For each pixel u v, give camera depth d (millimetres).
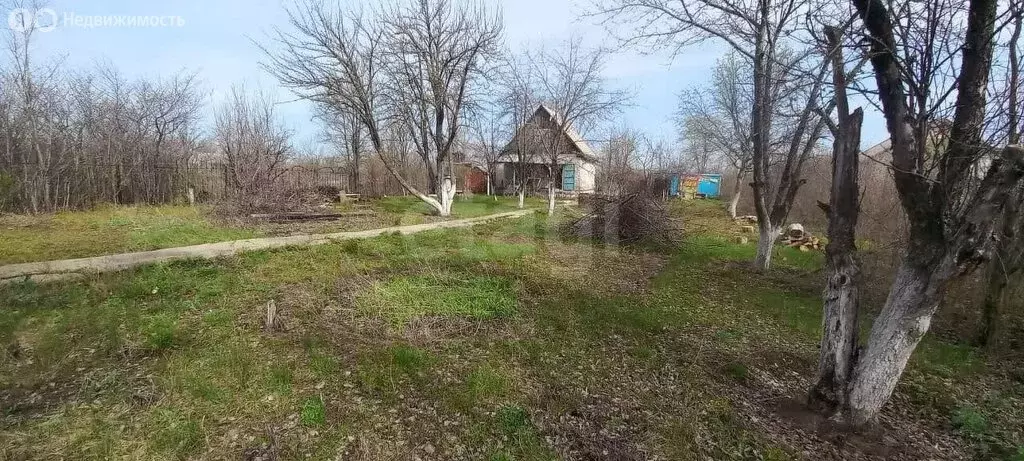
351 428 3092
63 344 4098
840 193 3424
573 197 21000
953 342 5426
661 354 4613
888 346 3246
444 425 3195
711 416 3527
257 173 12938
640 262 9117
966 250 2828
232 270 6719
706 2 7855
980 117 2861
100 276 5883
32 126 12703
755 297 6863
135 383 3490
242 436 2947
